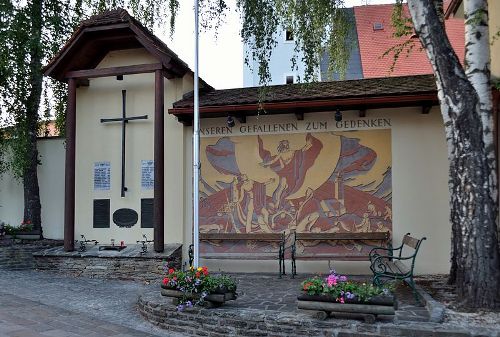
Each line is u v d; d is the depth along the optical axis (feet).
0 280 36.60
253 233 38.42
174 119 41.24
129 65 43.55
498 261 23.15
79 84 44.29
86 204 43.57
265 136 39.01
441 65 24.59
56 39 48.49
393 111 36.99
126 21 39.34
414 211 36.24
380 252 36.32
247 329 21.97
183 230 40.22
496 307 22.44
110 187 43.16
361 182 37.14
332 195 37.47
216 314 22.82
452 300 23.99
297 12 37.06
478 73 24.35
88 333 22.56
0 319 24.44
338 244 37.19
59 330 22.85
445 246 35.73
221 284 24.13
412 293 26.55
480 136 23.79
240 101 37.42
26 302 28.91
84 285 35.58
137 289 34.30
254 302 25.68
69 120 41.47
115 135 43.52
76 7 50.26
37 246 43.37
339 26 39.47
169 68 39.34
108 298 31.07
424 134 36.55
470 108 23.91
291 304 25.07
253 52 37.91
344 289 21.04
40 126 50.49
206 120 40.11
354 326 20.36
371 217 36.73
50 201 48.08
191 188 40.42
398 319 20.95
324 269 37.14
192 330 23.30
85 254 39.45
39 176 48.57
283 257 36.35
